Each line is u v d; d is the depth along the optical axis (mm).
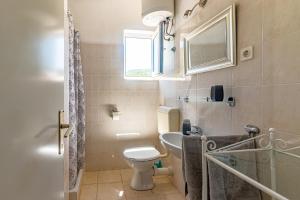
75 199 2088
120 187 2578
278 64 1144
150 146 3152
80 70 2613
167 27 2762
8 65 473
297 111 1037
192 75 2137
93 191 2477
